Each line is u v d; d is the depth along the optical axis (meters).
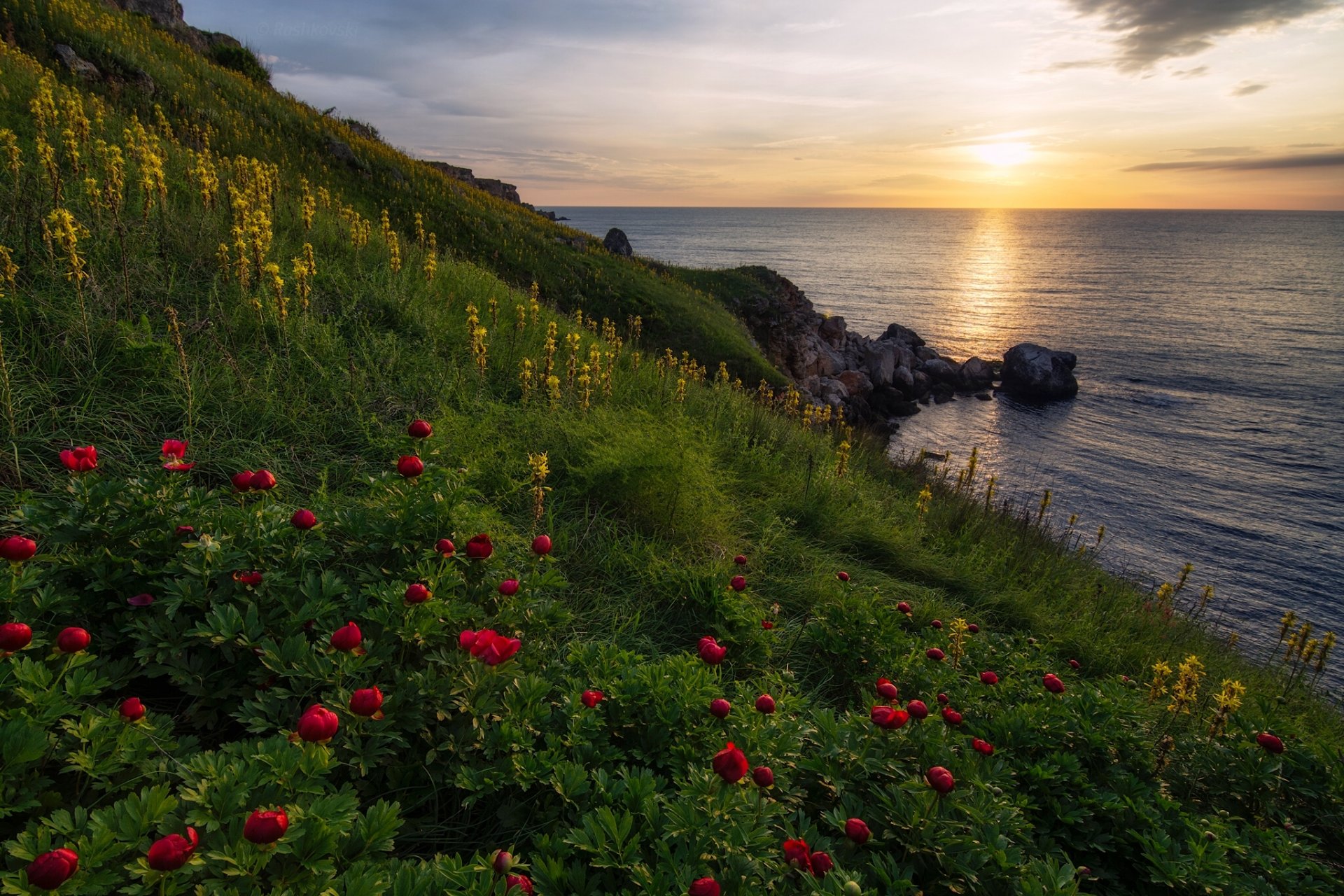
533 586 2.92
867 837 2.08
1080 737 3.09
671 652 3.61
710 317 23.72
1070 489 24.39
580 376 6.62
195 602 2.24
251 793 1.64
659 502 4.93
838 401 29.77
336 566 2.88
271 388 4.57
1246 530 21.39
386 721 2.08
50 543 2.63
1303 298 98.31
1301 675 6.23
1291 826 2.98
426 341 6.48
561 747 2.34
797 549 5.38
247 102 16.58
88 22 14.07
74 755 1.65
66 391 3.85
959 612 5.20
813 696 3.49
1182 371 48.28
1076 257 187.62
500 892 1.58
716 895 1.52
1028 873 2.14
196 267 5.74
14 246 4.70
